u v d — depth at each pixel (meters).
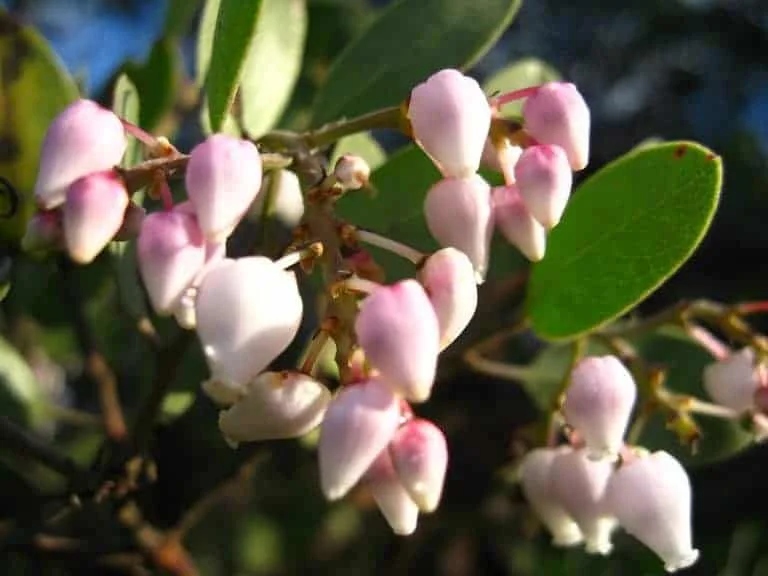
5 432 0.10
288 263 0.07
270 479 0.18
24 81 0.10
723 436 0.11
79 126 0.07
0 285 0.10
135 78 0.11
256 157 0.07
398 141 0.18
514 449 0.12
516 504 0.12
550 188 0.07
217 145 0.07
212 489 0.12
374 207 0.10
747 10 0.26
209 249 0.07
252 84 0.10
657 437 0.11
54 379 0.16
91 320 0.13
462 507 0.17
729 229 0.20
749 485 0.15
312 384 0.07
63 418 0.13
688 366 0.11
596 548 0.09
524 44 0.28
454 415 0.18
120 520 0.11
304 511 0.18
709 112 0.27
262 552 0.18
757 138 0.20
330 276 0.07
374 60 0.10
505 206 0.08
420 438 0.07
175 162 0.07
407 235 0.10
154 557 0.11
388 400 0.07
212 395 0.07
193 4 0.11
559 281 0.10
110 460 0.10
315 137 0.08
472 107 0.07
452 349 0.12
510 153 0.08
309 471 0.17
